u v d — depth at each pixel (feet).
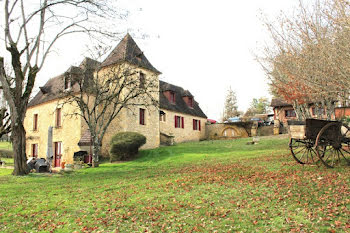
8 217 19.25
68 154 66.03
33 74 43.98
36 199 24.02
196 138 104.27
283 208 16.90
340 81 21.76
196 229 14.99
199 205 19.10
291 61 28.58
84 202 22.15
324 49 22.22
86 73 63.36
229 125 106.93
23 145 42.98
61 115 70.64
